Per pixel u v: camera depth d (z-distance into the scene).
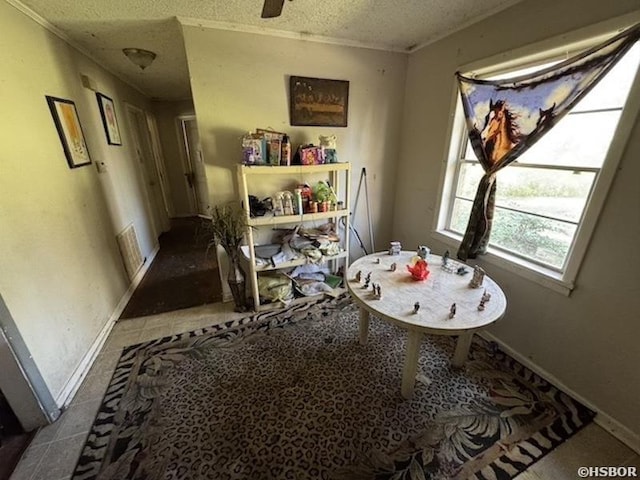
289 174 2.56
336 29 2.16
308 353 1.98
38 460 1.32
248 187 2.48
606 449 1.36
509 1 1.73
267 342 2.09
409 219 2.96
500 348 2.04
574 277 1.57
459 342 1.77
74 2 1.66
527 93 1.68
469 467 1.28
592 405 1.55
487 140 1.95
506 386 1.71
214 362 1.90
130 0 1.68
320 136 2.42
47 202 1.70
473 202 2.14
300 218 2.36
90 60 2.58
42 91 1.77
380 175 2.97
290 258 2.44
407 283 1.77
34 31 1.75
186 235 4.77
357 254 3.18
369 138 2.78
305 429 1.45
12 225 1.41
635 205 1.31
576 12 1.45
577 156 1.59
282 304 2.56
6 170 1.41
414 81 2.62
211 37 2.04
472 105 2.04
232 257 2.34
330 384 1.72
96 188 2.40
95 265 2.20
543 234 1.80
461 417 1.51
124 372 1.83
